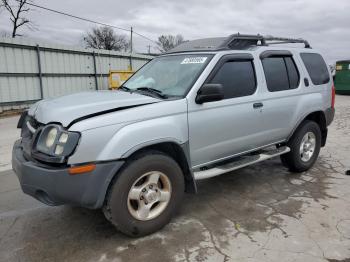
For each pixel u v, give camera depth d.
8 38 13.66
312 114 5.40
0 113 13.66
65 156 2.81
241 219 3.74
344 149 6.87
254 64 4.36
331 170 5.50
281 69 4.80
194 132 3.61
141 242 3.28
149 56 23.39
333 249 3.10
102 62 19.31
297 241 3.24
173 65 4.20
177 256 3.03
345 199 4.27
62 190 2.83
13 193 4.61
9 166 5.92
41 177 2.84
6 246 3.23
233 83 4.07
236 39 4.36
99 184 2.96
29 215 3.90
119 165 3.01
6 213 3.96
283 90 4.76
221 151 4.00
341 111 13.00
